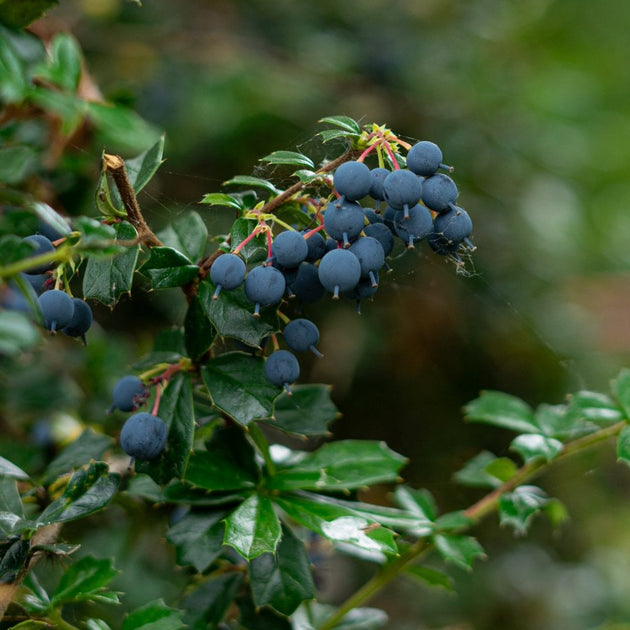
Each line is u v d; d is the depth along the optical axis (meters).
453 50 1.14
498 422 0.60
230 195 0.56
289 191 0.55
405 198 0.53
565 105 1.16
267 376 0.55
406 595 0.90
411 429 1.03
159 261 0.55
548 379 1.06
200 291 0.55
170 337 0.57
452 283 0.95
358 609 0.61
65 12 0.84
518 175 1.10
